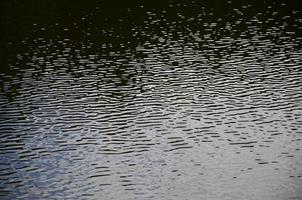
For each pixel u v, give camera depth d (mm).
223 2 142875
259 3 141750
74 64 109938
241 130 87438
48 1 143000
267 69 107250
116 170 77938
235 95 97938
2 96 97688
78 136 86062
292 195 71812
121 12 136000
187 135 86438
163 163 79562
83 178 76062
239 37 121750
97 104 95375
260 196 71875
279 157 80312
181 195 72625
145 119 90812
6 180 75500
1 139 84938
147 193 73188
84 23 129625
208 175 76688
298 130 86938
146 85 101875
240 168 78062
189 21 130625
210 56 113062
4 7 139250
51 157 80750
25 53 114688
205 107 94188
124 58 112500
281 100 95875
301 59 110938
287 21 129750
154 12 136125
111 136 86125
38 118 90875
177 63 110375
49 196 72250
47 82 102875
